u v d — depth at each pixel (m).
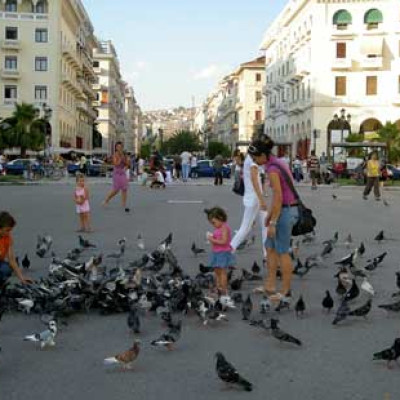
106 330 7.53
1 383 5.84
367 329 7.63
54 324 6.92
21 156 66.75
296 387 5.74
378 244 14.62
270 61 104.00
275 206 8.76
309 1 74.69
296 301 9.00
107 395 5.54
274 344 7.03
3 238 8.84
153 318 8.03
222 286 9.17
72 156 73.56
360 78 73.00
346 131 64.00
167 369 6.20
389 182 47.19
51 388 5.71
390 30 71.56
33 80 75.88
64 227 17.08
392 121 72.00
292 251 11.73
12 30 75.31
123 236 15.45
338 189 39.38
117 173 22.11
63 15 78.94
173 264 9.74
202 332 7.45
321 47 73.31
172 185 42.12
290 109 85.75
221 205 24.84
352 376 6.04
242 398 5.48
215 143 121.56
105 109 130.62
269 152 8.96
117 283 8.34
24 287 8.42
